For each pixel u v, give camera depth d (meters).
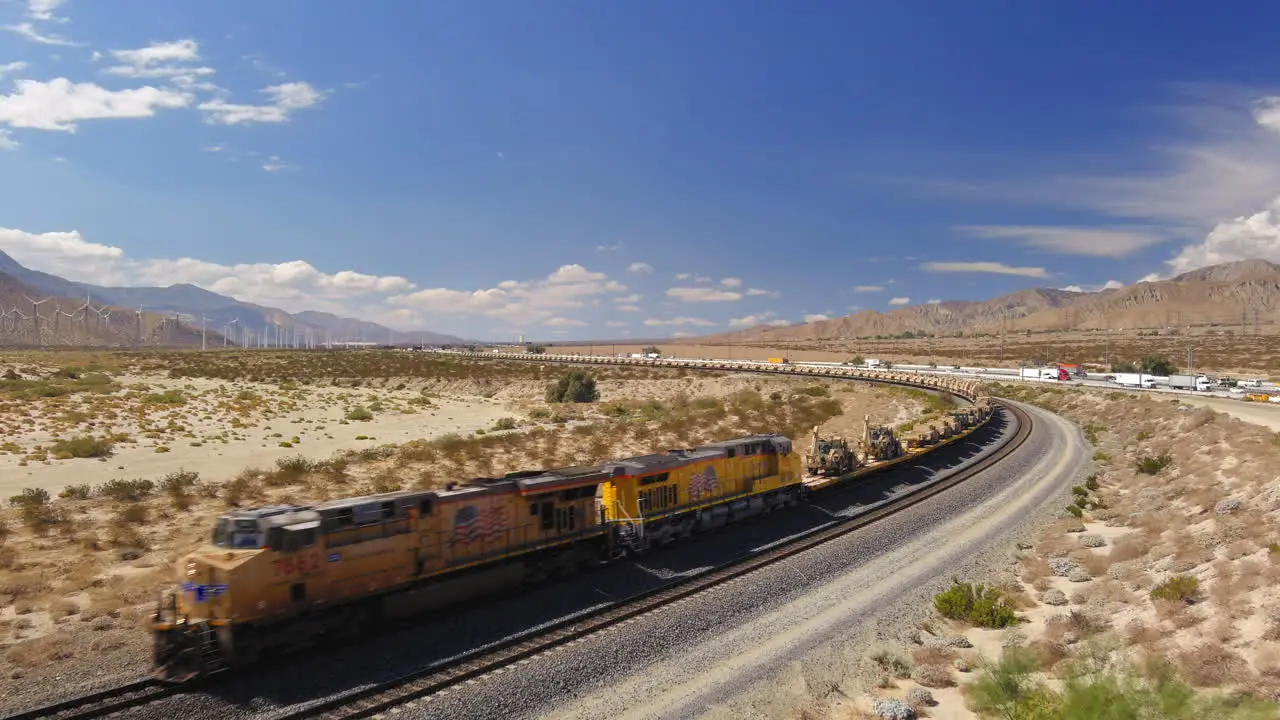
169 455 50.22
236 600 16.19
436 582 20.17
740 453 32.53
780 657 17.89
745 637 19.14
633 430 65.06
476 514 21.36
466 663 17.11
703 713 15.14
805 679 16.58
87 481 40.94
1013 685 14.20
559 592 22.30
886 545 28.25
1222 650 14.46
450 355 186.12
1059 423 72.50
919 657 17.72
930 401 84.00
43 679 16.03
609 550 25.44
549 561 23.50
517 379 130.38
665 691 16.14
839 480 39.12
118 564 24.64
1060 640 17.61
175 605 16.67
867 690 16.25
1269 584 17.08
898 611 21.06
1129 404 74.31
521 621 20.06
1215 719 10.95
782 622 20.22
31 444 51.28
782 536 30.09
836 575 24.55
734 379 118.25
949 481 41.94
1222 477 31.72
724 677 16.80
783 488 34.91
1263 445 35.16
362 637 18.55
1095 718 11.74
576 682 16.39
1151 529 26.09
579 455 51.22
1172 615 17.16
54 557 25.23
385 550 19.05
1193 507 28.20
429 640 18.47
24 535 28.27
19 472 42.34
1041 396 99.06
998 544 28.25
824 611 21.11
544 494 23.34
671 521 28.30
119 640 18.12
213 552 16.73
